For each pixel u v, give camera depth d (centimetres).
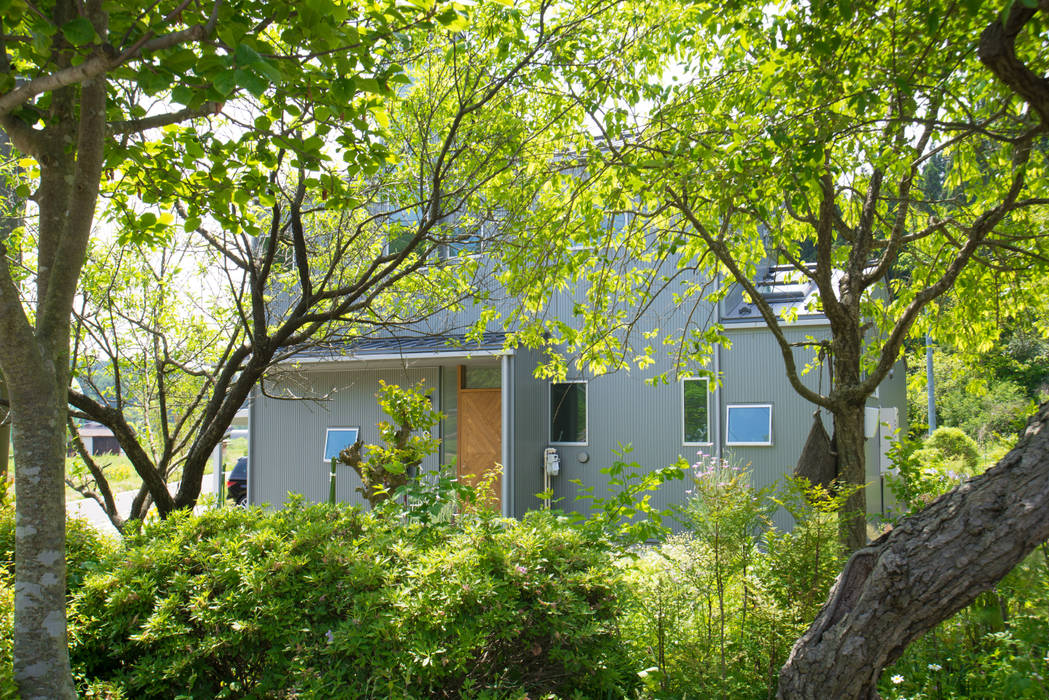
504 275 619
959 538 268
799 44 435
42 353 267
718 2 469
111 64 251
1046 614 383
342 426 1268
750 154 454
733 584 392
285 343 602
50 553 261
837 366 540
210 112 332
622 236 624
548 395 1204
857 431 523
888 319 719
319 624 351
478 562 358
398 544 377
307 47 328
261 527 412
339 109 368
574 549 395
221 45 315
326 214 714
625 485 461
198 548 401
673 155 466
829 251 540
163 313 703
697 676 372
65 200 314
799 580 385
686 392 1129
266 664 356
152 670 346
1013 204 485
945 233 587
